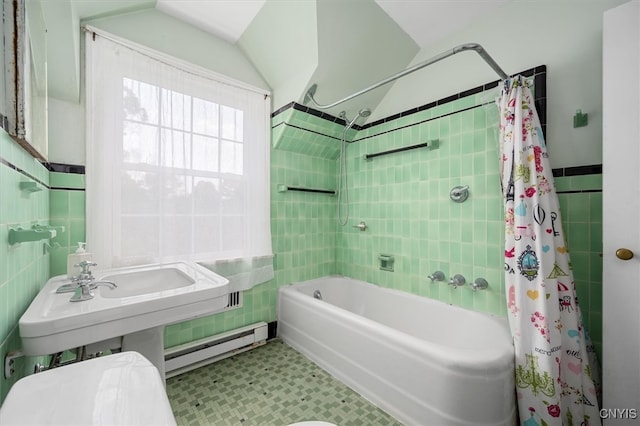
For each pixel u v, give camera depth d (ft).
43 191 3.71
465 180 5.60
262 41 6.03
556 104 4.52
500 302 5.14
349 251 8.11
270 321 6.98
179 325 5.55
